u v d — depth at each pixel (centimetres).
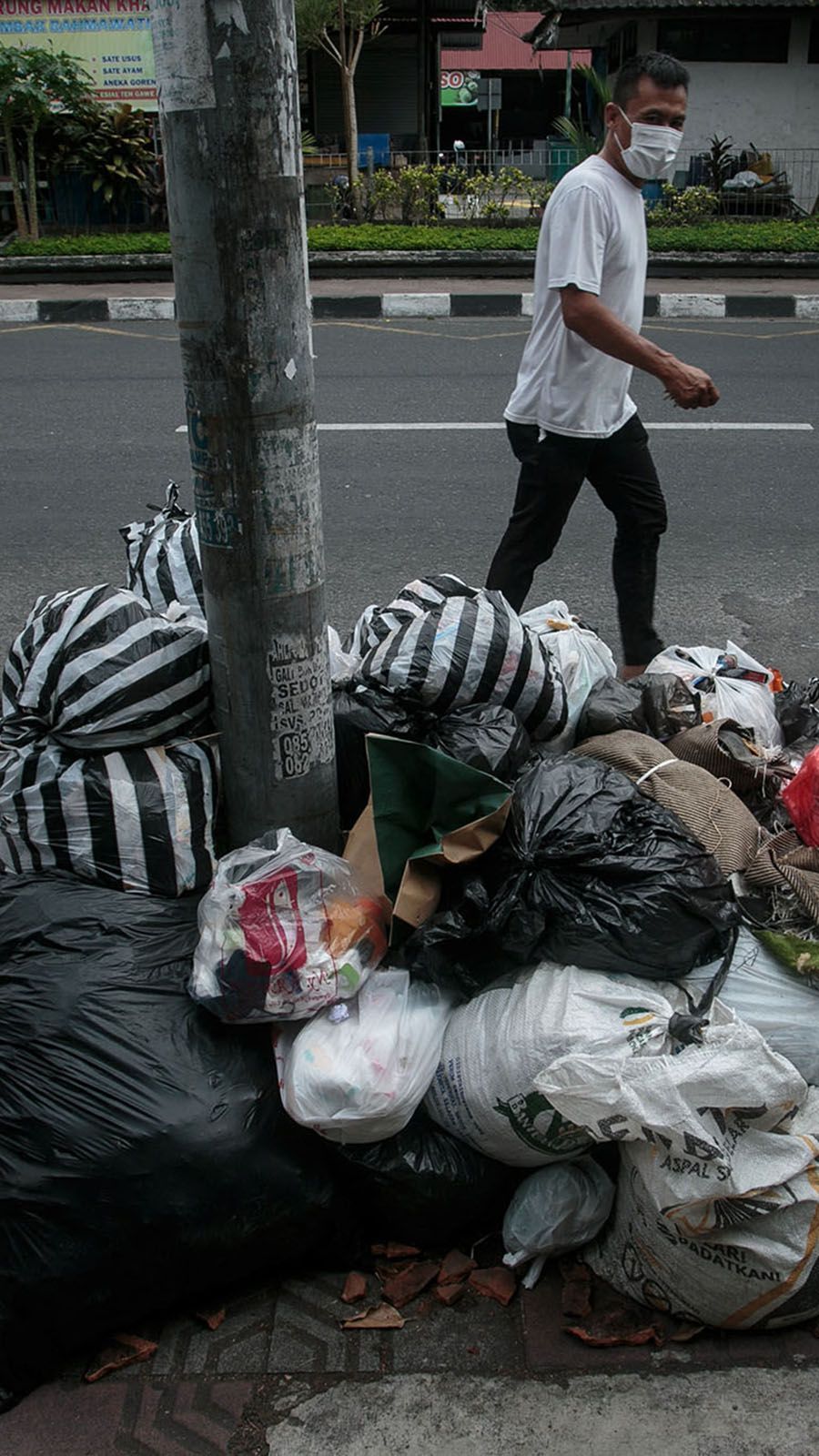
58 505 616
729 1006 213
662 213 1481
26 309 1159
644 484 369
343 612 484
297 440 210
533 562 378
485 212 1478
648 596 384
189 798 235
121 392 849
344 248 1348
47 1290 191
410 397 832
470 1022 215
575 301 329
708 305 1173
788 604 499
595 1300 209
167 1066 200
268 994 203
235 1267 203
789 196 1602
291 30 189
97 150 1405
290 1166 200
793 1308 195
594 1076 186
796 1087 185
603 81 1900
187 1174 193
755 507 614
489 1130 209
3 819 235
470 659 261
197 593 297
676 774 254
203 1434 186
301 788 235
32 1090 196
